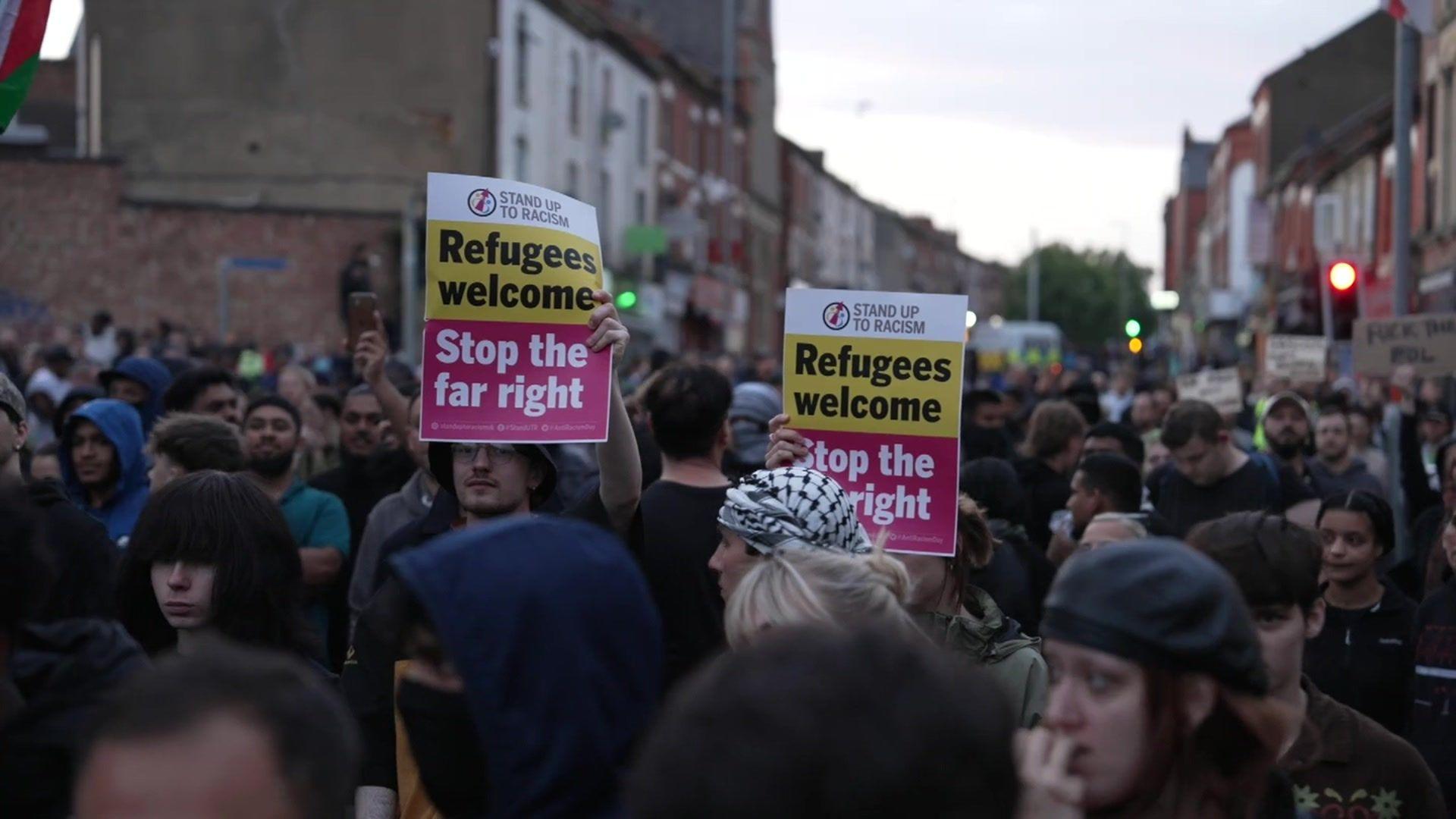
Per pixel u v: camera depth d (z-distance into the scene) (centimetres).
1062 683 281
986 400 1309
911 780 184
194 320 3250
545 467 582
